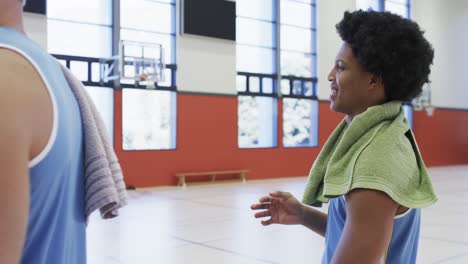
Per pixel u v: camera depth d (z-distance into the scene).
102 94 10.22
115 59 9.93
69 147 0.82
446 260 4.57
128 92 10.56
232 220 6.61
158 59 10.27
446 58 17.09
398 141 1.17
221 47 11.63
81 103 0.95
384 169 1.10
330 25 13.77
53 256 0.83
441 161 16.91
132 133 10.65
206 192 9.82
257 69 12.66
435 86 16.78
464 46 17.64
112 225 6.23
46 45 9.16
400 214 1.21
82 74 9.96
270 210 1.70
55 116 0.77
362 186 1.08
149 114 10.84
